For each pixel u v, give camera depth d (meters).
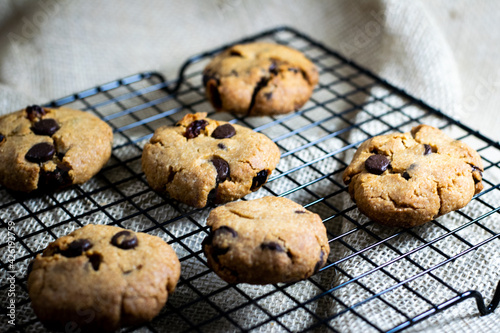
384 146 0.46
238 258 0.41
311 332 0.43
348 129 0.50
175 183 0.45
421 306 0.43
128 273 0.40
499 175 0.50
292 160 0.50
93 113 0.57
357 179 0.45
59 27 0.62
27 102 0.55
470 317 0.43
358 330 0.41
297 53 0.55
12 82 0.59
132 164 0.50
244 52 0.54
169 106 0.57
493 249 0.45
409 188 0.44
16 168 0.46
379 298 0.42
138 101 0.58
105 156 0.48
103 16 0.63
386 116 0.53
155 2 0.64
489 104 0.59
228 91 0.51
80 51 0.61
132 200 0.47
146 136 0.51
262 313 0.43
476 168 0.46
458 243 0.45
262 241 0.41
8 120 0.49
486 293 0.44
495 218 0.47
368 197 0.44
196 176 0.45
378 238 0.44
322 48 0.57
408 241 0.45
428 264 0.44
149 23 0.63
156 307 0.40
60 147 0.47
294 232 0.41
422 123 0.52
